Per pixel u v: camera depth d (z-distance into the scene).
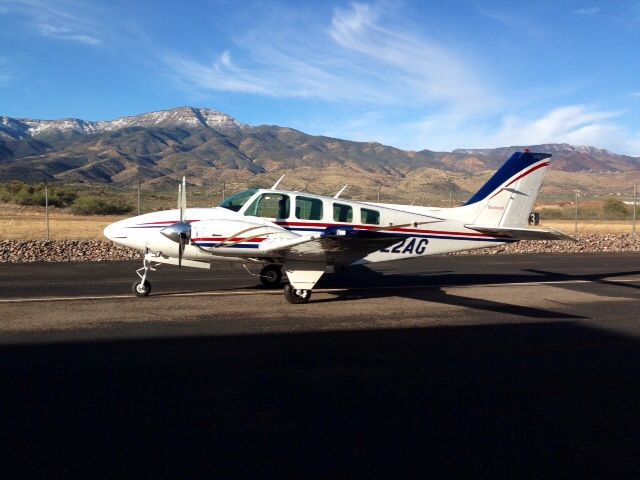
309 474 3.46
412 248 11.36
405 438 4.02
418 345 6.76
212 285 11.54
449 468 3.58
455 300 10.15
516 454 3.80
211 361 5.92
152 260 10.13
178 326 7.61
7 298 9.71
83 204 39.25
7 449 3.75
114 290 10.74
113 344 6.55
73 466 3.52
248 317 8.33
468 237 11.74
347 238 8.89
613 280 13.29
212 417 4.36
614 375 5.62
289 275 9.56
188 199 49.47
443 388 5.15
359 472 3.50
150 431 4.07
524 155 11.98
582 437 4.09
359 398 4.85
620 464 3.67
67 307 8.91
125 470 3.48
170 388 5.03
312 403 4.71
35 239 20.44
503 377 5.51
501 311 9.10
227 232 9.60
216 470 3.49
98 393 4.87
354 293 10.83
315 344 6.74
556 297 10.64
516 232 11.08
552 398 4.91
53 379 5.23
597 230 31.89
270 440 3.95
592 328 7.84
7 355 6.03
